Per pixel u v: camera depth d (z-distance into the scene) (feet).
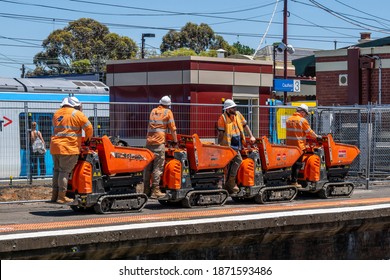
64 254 40.88
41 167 72.33
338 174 64.59
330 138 62.90
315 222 51.96
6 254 38.73
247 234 48.67
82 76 135.74
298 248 51.47
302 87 151.02
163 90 82.89
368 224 55.42
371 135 77.56
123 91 86.53
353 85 92.48
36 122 73.77
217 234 47.14
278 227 50.26
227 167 57.82
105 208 50.49
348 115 79.15
